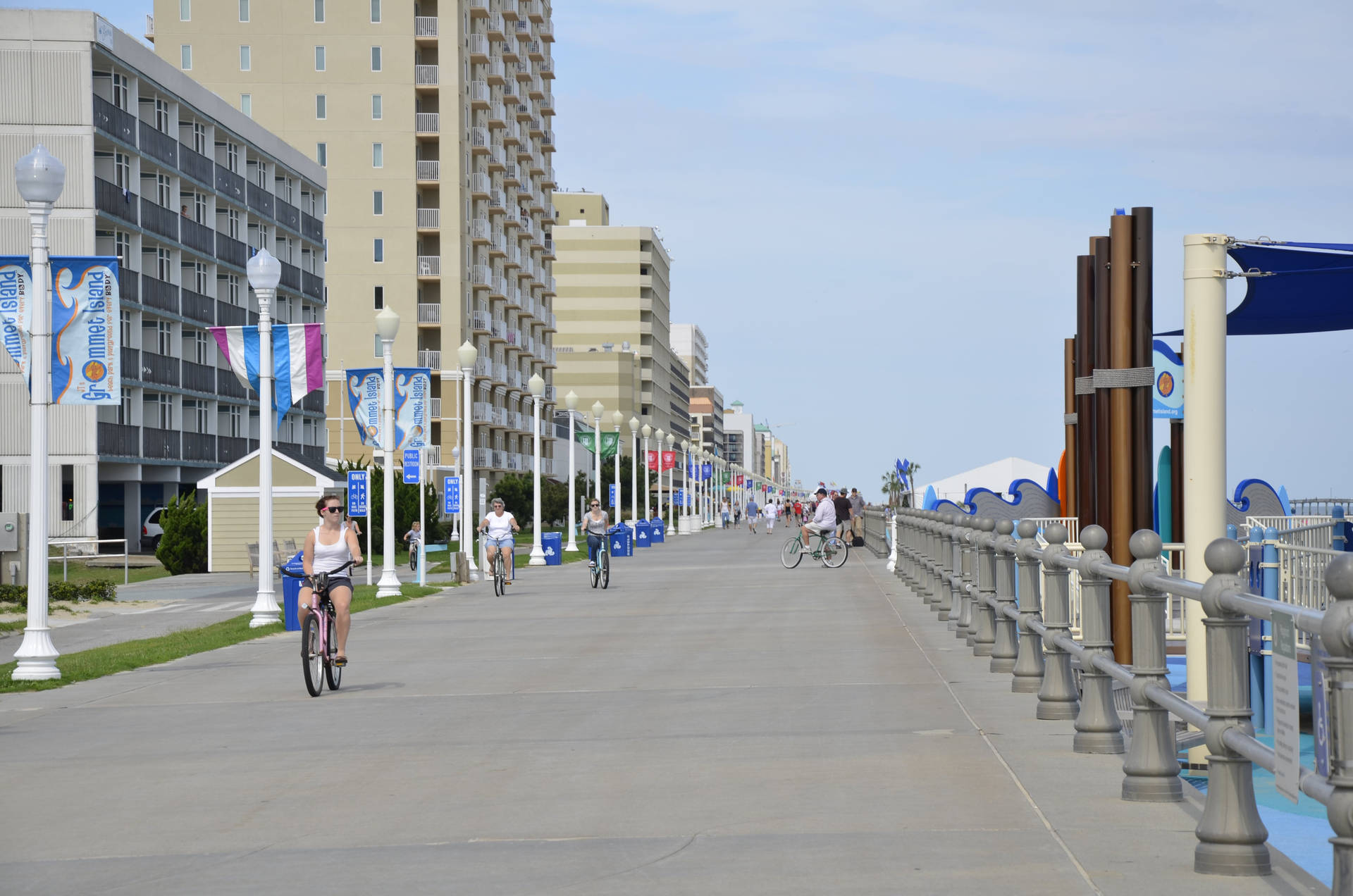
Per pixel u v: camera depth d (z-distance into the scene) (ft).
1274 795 53.57
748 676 76.74
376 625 123.54
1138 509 83.87
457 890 33.65
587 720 61.72
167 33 498.69
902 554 171.42
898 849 36.32
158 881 35.47
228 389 386.11
